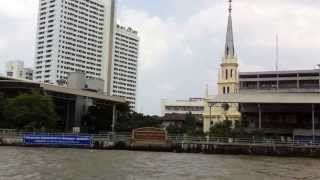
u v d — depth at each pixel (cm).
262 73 16962
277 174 5591
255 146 10338
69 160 6500
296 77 16550
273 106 14512
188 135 11531
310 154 10125
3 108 12069
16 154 7238
